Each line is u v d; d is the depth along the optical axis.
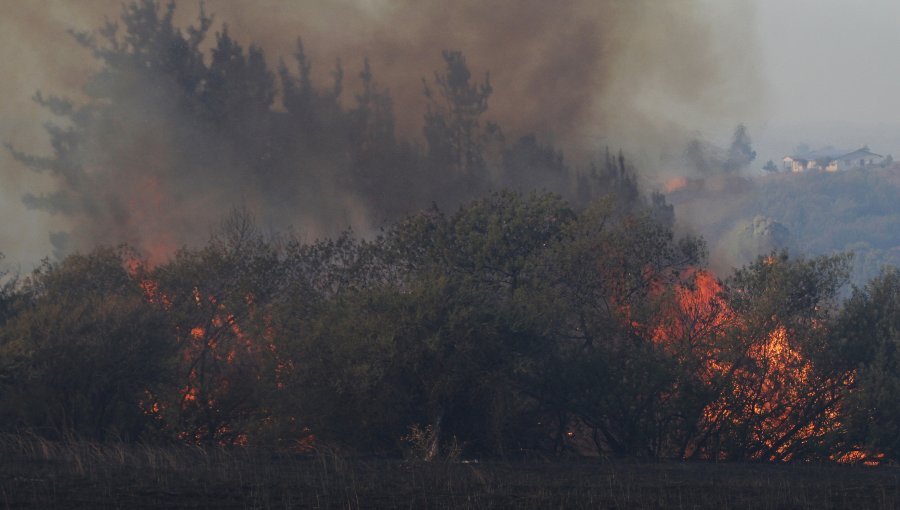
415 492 38.38
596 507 35.88
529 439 61.28
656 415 60.88
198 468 43.31
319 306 61.72
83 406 56.31
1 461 43.72
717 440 60.50
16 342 54.53
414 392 57.22
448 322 56.47
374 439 57.47
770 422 60.72
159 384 59.59
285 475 42.31
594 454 61.53
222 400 61.84
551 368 60.78
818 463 58.19
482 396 57.56
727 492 40.59
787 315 62.06
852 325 61.19
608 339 62.56
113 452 47.31
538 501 36.94
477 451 58.06
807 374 60.50
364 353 55.97
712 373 60.06
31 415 55.31
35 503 33.44
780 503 37.78
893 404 57.47
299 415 57.00
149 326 58.69
